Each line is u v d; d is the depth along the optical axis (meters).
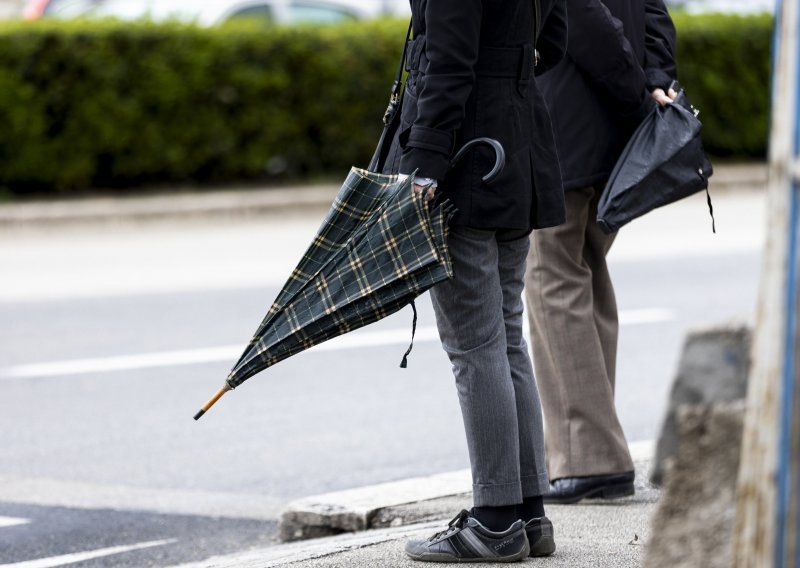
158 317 26.98
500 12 9.92
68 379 22.28
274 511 15.57
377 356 23.72
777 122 5.74
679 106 12.76
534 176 10.23
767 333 5.72
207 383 21.95
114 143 40.38
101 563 13.73
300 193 40.50
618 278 30.80
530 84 10.28
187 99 40.84
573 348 12.94
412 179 9.59
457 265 10.06
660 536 6.26
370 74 42.44
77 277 31.45
